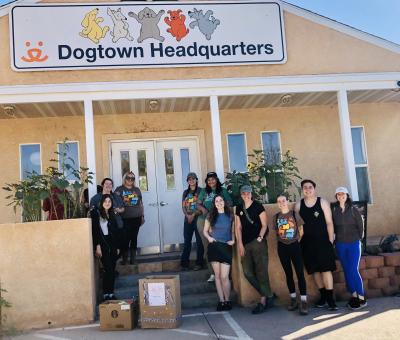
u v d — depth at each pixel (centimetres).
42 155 914
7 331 621
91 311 653
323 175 977
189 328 588
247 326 583
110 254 682
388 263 719
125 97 777
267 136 985
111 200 692
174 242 945
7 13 775
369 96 930
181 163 966
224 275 670
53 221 663
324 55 841
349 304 646
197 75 802
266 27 825
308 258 653
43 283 652
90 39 778
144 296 600
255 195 751
